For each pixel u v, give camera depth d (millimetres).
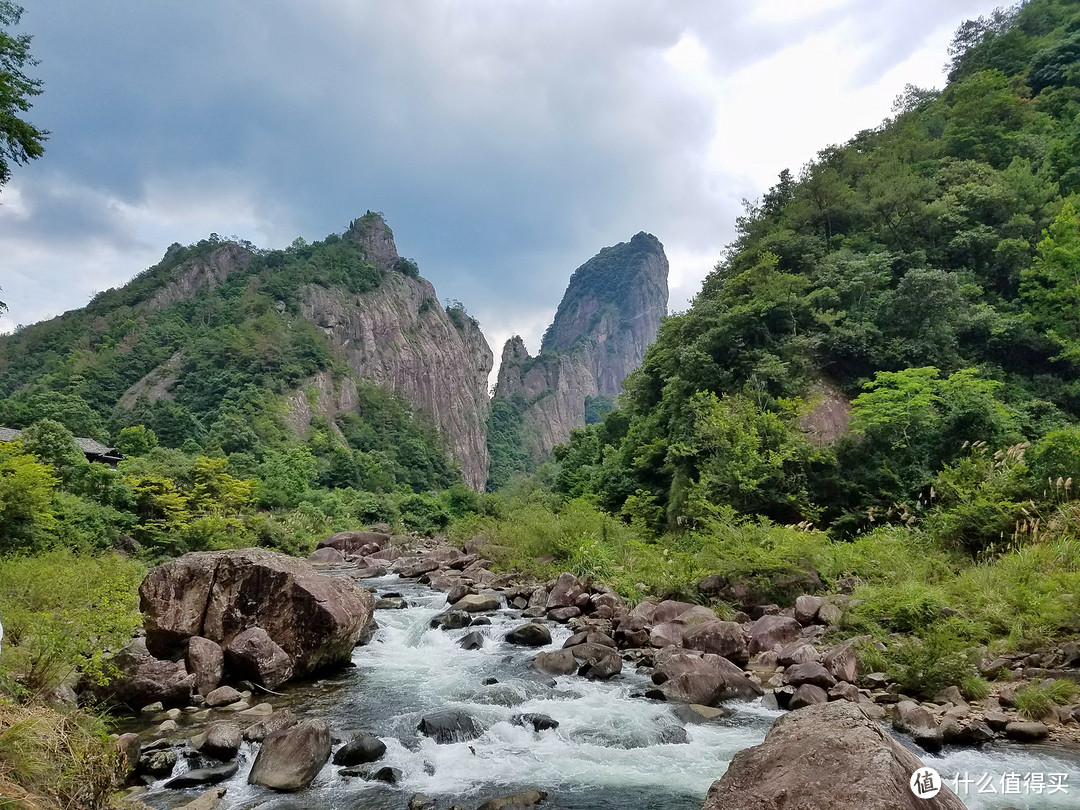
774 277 29047
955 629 9969
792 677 9039
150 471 27719
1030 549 12273
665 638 11523
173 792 5977
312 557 29297
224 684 9352
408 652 11672
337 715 8203
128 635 8875
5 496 16484
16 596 10031
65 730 4883
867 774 3359
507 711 8211
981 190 32406
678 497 24703
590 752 6988
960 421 21016
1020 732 6988
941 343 26844
